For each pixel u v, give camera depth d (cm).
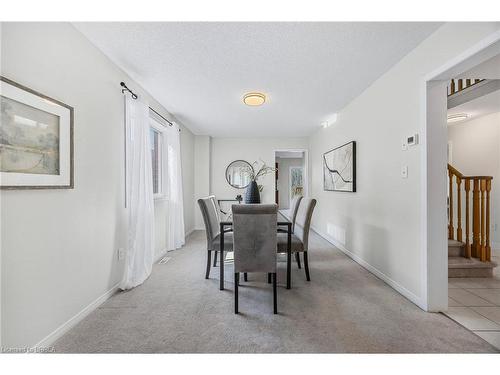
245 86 285
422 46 197
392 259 241
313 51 210
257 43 198
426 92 193
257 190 295
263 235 192
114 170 230
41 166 144
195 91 301
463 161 398
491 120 364
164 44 199
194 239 459
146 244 269
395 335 162
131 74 254
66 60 168
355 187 326
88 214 192
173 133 389
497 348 149
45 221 150
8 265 127
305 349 149
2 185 122
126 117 248
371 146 283
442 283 191
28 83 138
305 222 261
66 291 168
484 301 209
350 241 343
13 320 130
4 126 123
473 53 152
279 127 493
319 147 503
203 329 169
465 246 280
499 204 360
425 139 193
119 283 237
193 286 244
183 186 476
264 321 179
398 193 231
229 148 593
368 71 249
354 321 179
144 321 179
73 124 172
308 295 222
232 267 302
